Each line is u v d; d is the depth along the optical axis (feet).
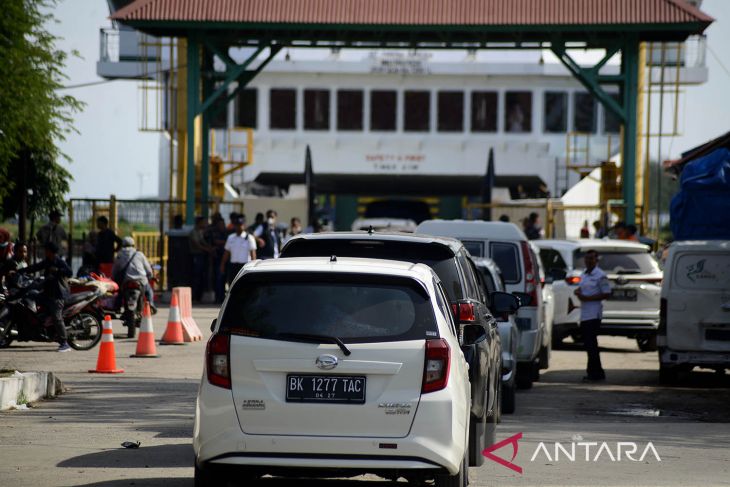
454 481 73.46
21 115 220.02
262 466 71.26
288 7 335.67
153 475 86.07
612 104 341.41
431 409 70.85
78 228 360.89
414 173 524.93
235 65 341.41
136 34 499.10
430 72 520.01
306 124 524.52
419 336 71.77
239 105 522.47
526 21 329.11
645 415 132.26
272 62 519.60
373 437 70.64
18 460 91.97
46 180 288.10
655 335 214.07
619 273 213.05
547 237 357.82
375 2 336.70
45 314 181.88
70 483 82.58
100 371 155.12
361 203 626.23
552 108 527.81
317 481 86.58
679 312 163.32
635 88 339.77
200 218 307.78
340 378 71.20
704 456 100.22
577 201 460.14
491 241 158.71
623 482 86.89
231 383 71.92
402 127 526.98
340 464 70.69
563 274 187.52
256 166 521.65
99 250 257.14
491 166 395.75
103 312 195.11
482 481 86.84
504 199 565.12
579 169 497.87
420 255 98.22
